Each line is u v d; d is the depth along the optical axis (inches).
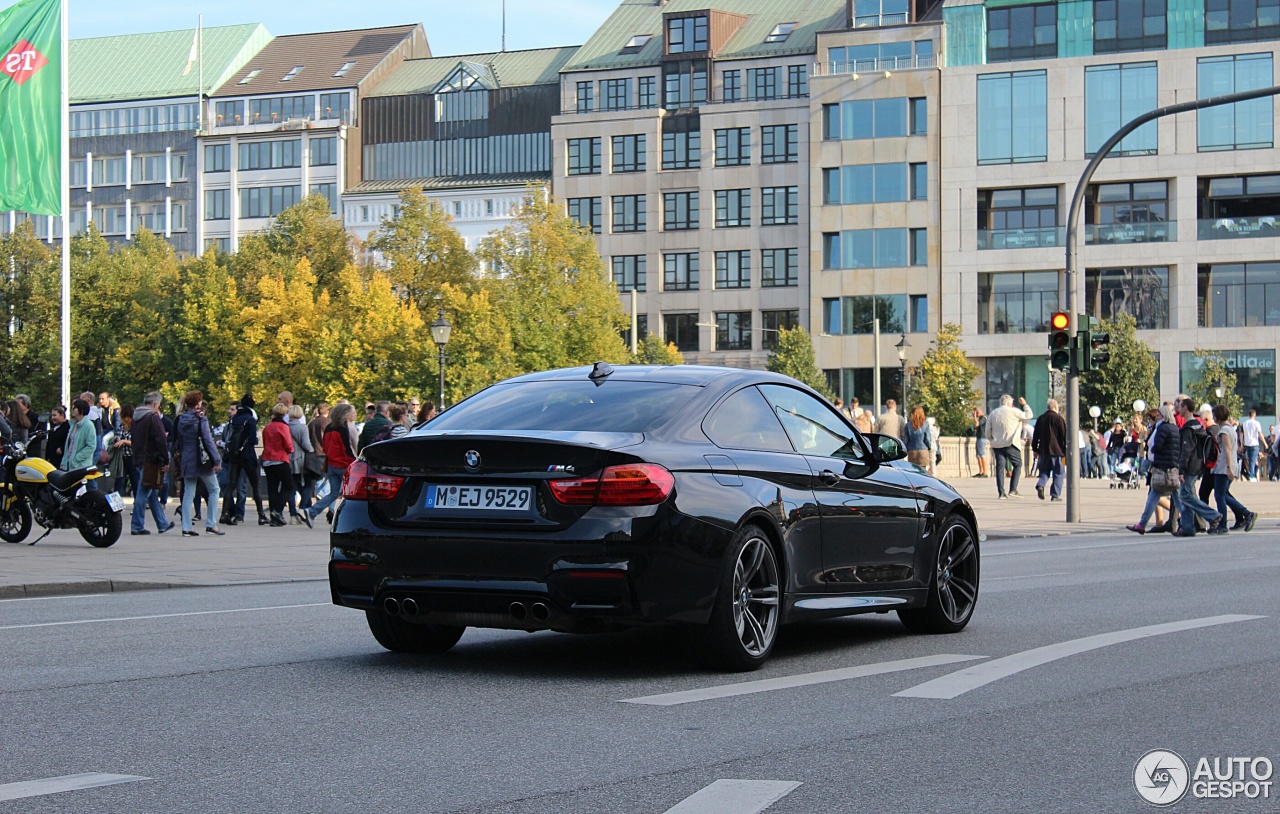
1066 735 237.6
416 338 2598.4
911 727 244.5
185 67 4340.6
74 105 4323.3
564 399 319.9
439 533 295.6
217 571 587.8
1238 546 784.9
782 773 208.7
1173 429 903.7
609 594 284.0
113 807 188.5
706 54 3523.6
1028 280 2982.3
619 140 3580.2
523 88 3937.0
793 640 367.2
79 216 4333.2
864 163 3134.8
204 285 2940.5
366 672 307.3
